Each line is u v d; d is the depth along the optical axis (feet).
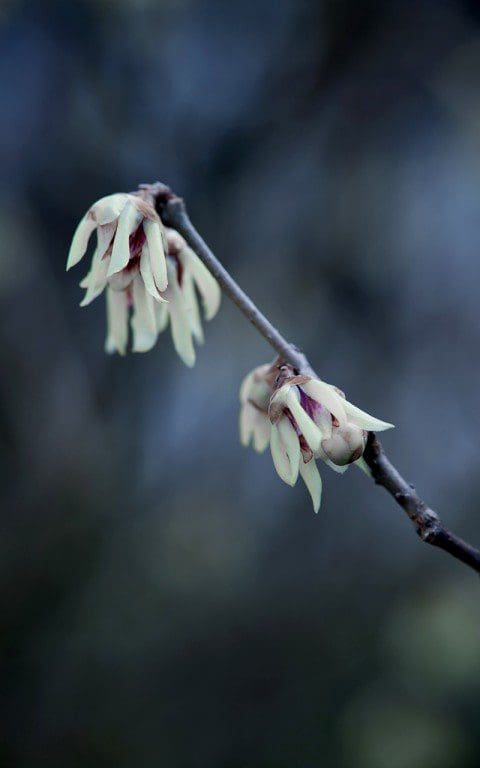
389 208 3.19
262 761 3.01
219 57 3.17
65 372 3.18
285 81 3.21
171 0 3.00
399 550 3.32
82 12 2.98
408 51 3.16
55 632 3.14
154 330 1.52
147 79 3.11
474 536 3.26
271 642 3.23
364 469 1.45
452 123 3.15
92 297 1.46
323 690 3.11
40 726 3.03
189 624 3.22
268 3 3.14
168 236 1.53
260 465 3.39
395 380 3.28
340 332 3.24
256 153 3.23
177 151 3.19
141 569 3.24
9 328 3.06
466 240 3.20
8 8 2.93
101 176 3.16
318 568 3.32
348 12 3.14
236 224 3.24
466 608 3.01
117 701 3.10
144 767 3.00
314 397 1.43
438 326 3.25
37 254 3.02
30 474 3.17
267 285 3.21
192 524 3.32
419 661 2.94
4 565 3.12
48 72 3.06
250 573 3.31
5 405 3.12
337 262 3.22
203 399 3.34
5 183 3.01
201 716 3.11
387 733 2.85
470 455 3.31
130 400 3.29
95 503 3.25
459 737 2.81
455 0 3.14
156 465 3.37
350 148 3.22
